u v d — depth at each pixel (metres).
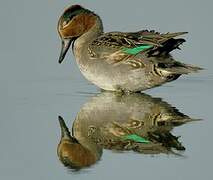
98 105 15.07
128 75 15.84
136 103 15.25
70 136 12.99
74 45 16.64
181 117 14.08
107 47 15.96
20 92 16.25
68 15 16.72
